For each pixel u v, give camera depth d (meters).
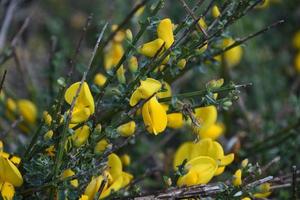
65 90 0.60
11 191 0.60
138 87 0.60
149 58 0.61
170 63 0.61
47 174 0.59
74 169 0.60
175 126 0.64
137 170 0.76
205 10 0.62
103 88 0.62
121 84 0.61
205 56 0.67
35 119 0.77
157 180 0.77
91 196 0.60
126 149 0.70
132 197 0.61
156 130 0.59
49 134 0.59
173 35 0.61
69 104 0.60
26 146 0.62
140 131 0.61
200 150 0.64
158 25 0.60
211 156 0.63
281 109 0.87
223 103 0.60
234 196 0.61
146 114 0.59
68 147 0.60
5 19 0.90
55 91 0.77
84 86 0.59
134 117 0.61
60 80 0.61
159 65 0.60
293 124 0.77
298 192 0.69
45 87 0.83
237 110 0.84
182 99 0.63
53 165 0.59
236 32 0.89
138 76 0.60
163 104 0.64
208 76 0.90
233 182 0.62
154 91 0.59
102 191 0.61
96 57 0.67
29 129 0.77
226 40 0.68
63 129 0.58
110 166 0.61
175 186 0.62
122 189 0.63
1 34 0.89
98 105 0.61
